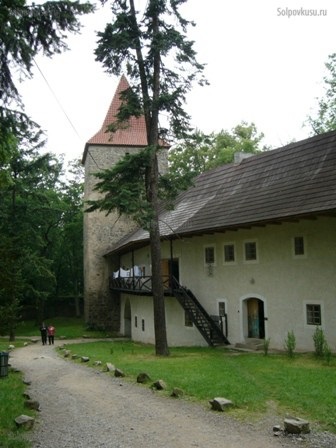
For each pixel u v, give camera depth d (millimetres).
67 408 10109
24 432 8227
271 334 20656
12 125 11141
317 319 18703
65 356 21234
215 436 7883
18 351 25969
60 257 51062
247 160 26297
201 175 30438
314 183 19047
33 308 50156
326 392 10422
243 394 10438
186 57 18547
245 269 22344
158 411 9570
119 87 42156
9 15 10102
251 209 21203
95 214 39250
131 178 18781
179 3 18672
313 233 18875
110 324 38969
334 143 20328
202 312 24750
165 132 19719
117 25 18125
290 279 19844
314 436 7715
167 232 26656
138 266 32438
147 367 15086
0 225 32656
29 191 33594
